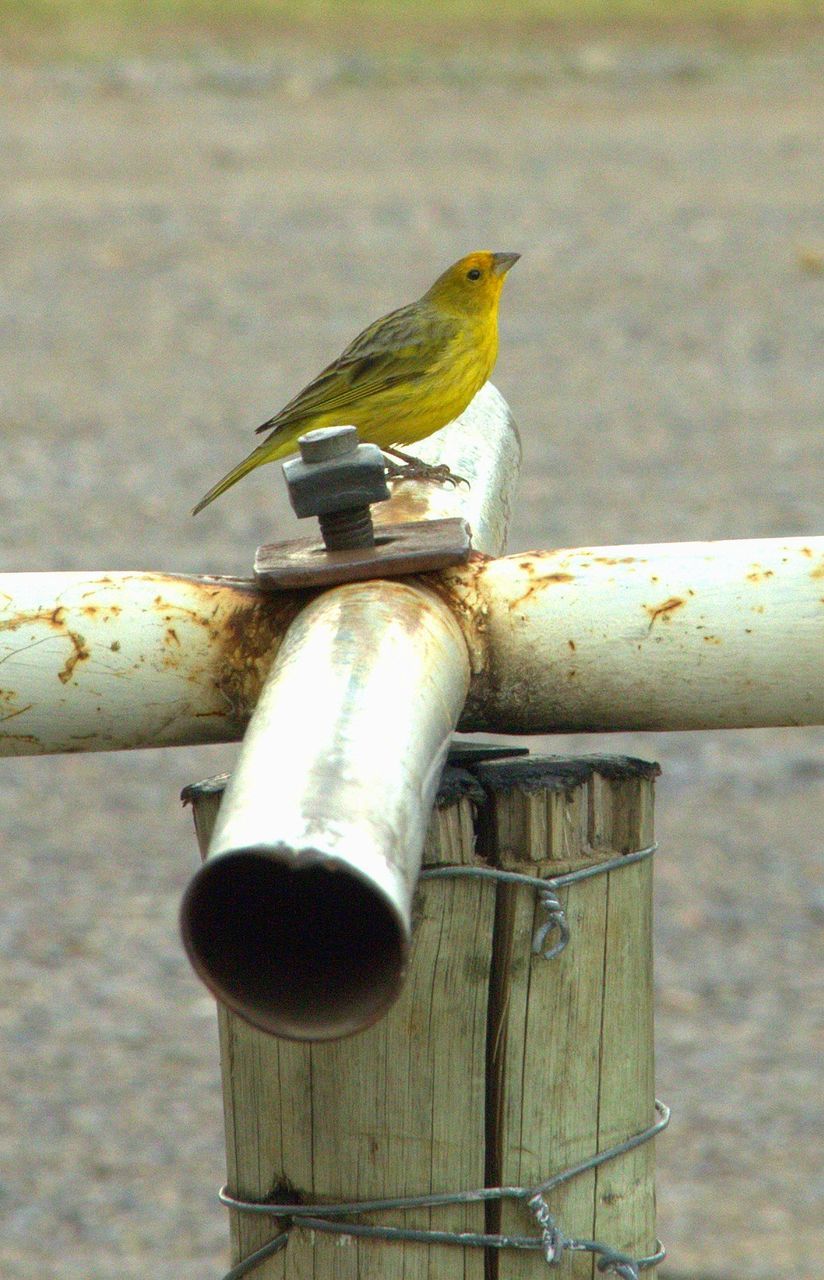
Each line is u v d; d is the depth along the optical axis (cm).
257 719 357
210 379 2733
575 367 2781
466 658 438
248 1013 325
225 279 3238
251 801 316
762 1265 1012
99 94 4734
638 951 463
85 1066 1222
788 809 1556
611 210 3625
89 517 2195
